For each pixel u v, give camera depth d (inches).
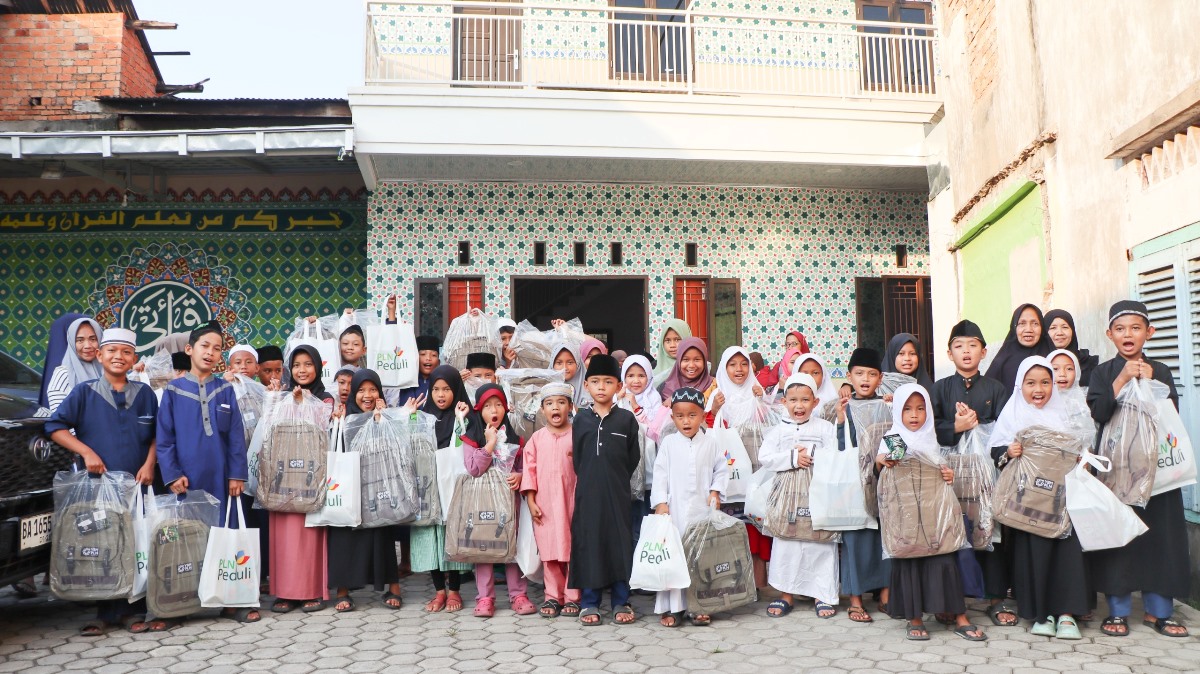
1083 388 173.9
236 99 376.8
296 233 421.1
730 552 175.5
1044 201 242.8
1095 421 166.9
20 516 156.6
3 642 162.4
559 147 358.9
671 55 419.2
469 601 197.2
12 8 403.2
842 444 174.4
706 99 366.9
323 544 187.5
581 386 238.8
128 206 416.8
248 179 422.6
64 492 164.4
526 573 180.5
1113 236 210.2
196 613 182.5
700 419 179.5
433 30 404.5
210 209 419.8
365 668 145.4
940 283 350.3
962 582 161.9
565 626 172.6
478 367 217.3
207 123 387.2
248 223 420.8
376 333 238.1
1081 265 225.3
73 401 167.2
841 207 421.4
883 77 401.7
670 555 167.0
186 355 218.8
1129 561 160.9
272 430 184.4
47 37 403.5
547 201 405.4
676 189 411.8
